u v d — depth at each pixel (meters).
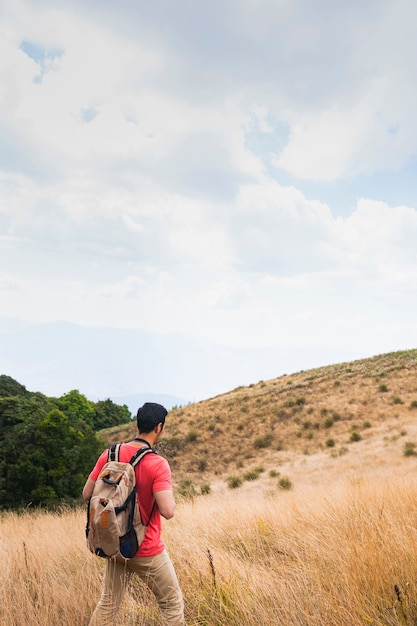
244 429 43.47
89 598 3.62
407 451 27.09
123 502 2.60
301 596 3.36
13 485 29.23
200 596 3.52
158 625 3.36
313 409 43.12
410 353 55.66
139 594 3.99
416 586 3.21
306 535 5.21
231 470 36.12
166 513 2.70
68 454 30.23
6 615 3.32
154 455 2.83
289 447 37.41
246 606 3.27
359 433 35.50
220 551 5.02
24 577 4.54
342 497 7.43
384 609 2.99
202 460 39.28
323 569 3.76
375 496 6.79
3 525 10.34
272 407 46.38
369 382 46.38
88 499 2.89
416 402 37.50
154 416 2.91
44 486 29.25
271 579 3.86
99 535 2.54
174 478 37.62
